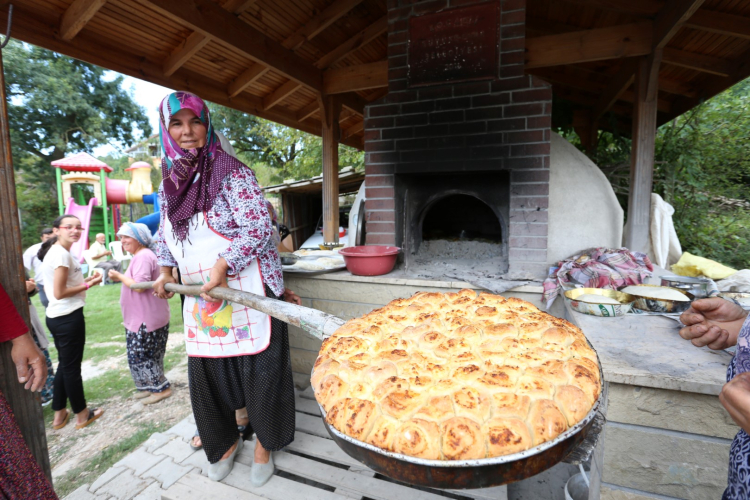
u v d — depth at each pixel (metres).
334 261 2.91
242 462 2.00
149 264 2.96
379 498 1.70
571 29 4.34
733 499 0.78
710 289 2.01
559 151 3.07
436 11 2.70
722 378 1.13
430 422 0.78
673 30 2.94
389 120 2.88
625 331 1.56
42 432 1.41
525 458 0.72
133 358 3.06
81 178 9.56
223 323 1.71
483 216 3.54
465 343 1.05
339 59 4.42
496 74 2.60
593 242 2.97
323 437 2.13
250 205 1.60
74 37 2.92
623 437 1.25
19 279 1.36
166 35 3.27
